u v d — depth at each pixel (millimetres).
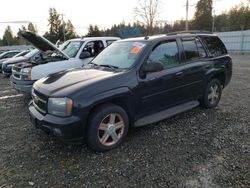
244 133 4113
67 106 3180
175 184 2793
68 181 2896
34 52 10734
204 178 2887
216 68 5273
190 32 5078
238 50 28359
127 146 3719
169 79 4262
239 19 50406
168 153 3480
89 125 3365
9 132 4406
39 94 3551
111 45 4938
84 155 3482
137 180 2881
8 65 11133
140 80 3850
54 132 3271
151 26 40000
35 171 3113
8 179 2959
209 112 5211
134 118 3924
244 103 5922
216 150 3541
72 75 3865
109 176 2971
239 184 2760
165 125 4508
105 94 3418
